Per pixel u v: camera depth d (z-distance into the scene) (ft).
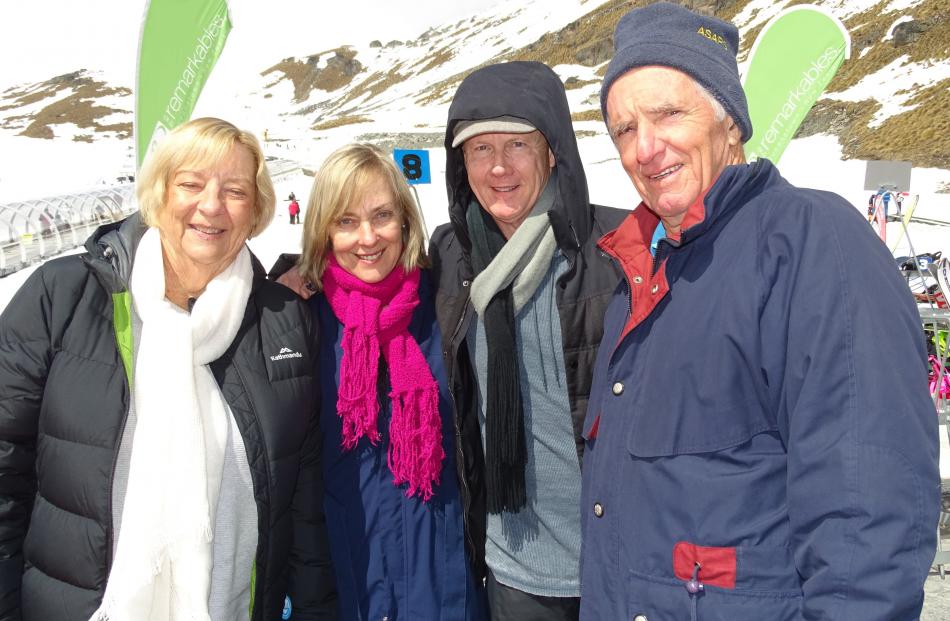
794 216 4.24
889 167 17.76
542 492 6.87
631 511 4.85
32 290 5.62
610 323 5.84
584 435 5.90
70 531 5.48
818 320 3.92
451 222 7.29
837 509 3.70
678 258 4.76
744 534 4.27
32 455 5.66
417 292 7.15
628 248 5.48
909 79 133.90
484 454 7.27
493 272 6.61
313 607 6.84
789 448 4.04
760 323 4.25
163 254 6.09
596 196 81.10
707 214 4.50
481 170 6.78
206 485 5.79
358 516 6.99
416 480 6.79
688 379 4.50
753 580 4.24
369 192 6.60
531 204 6.92
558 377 6.76
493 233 7.14
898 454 3.62
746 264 4.34
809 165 100.42
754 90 19.56
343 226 6.73
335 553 7.04
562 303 6.59
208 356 5.89
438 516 7.21
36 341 5.50
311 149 172.35
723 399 4.35
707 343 4.41
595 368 5.98
